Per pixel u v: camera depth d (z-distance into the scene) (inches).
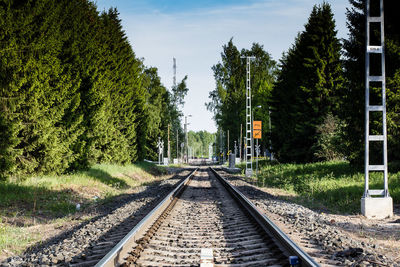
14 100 585.0
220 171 1772.9
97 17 1156.5
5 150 552.4
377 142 705.0
